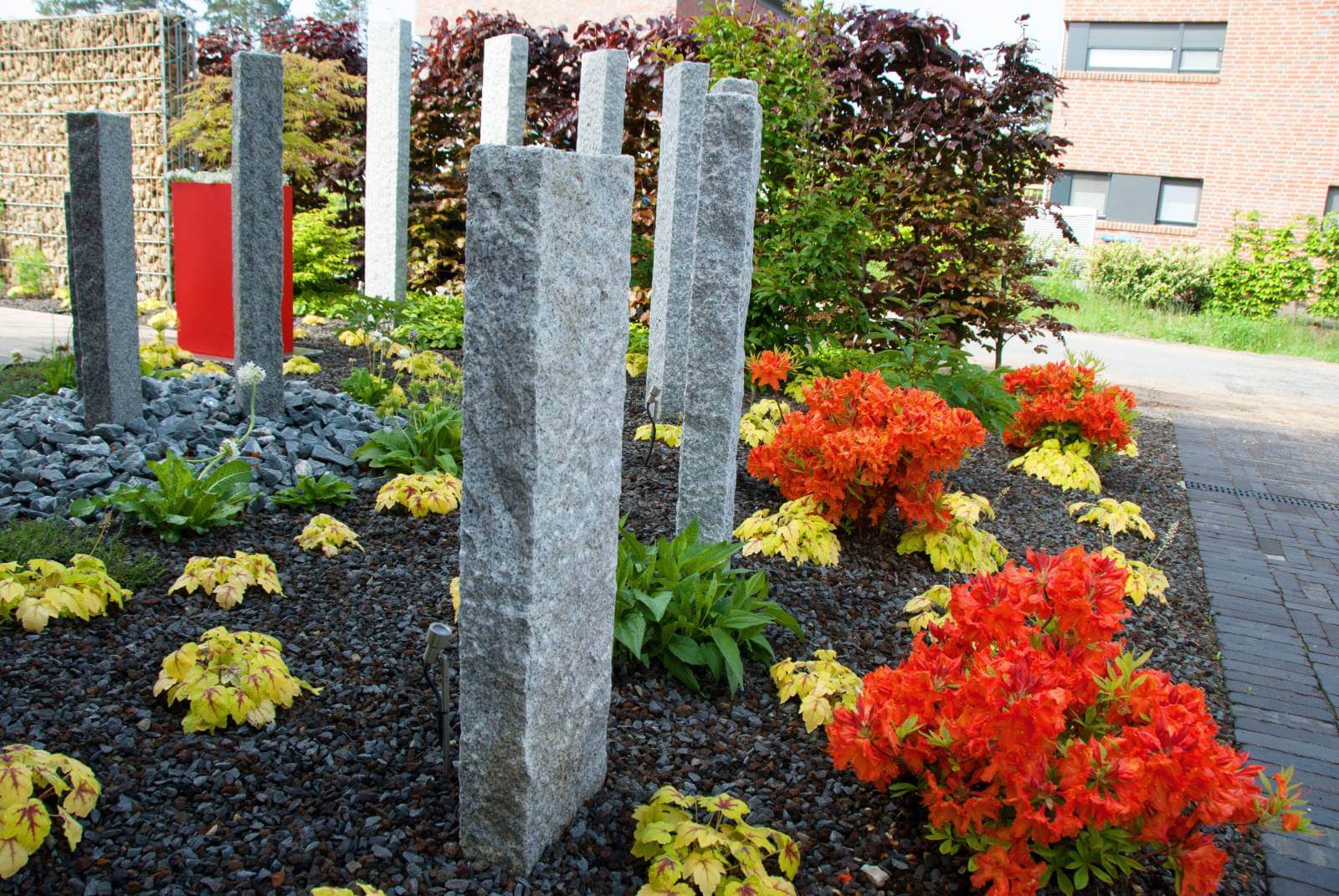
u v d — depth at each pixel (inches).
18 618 114.3
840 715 93.1
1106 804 78.2
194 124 392.8
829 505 172.7
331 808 91.0
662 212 261.1
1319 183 676.1
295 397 220.1
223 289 272.4
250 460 184.2
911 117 328.2
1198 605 173.8
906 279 333.7
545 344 73.5
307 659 118.0
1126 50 727.1
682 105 230.2
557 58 400.5
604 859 87.3
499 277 73.2
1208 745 82.5
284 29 494.3
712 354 152.8
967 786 87.6
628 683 119.6
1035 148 329.7
